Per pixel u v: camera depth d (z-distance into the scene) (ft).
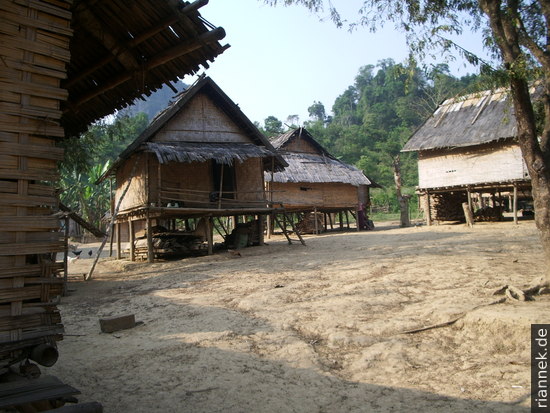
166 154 51.67
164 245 58.90
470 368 16.40
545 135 25.23
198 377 16.63
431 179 84.12
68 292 37.42
